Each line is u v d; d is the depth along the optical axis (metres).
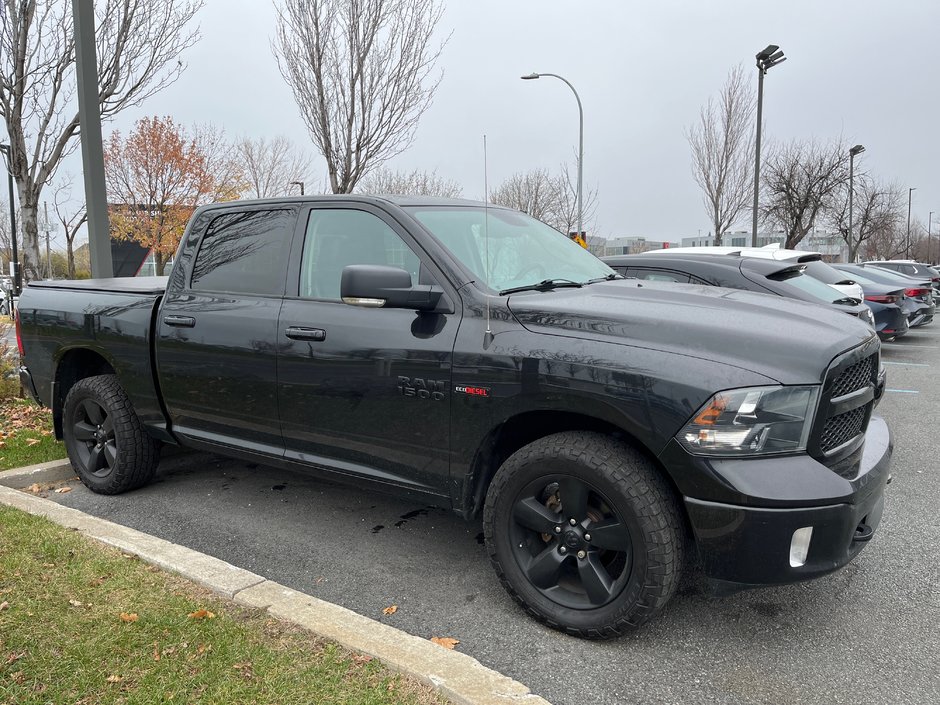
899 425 6.99
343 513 4.36
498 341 2.95
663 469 2.73
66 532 3.55
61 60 10.10
